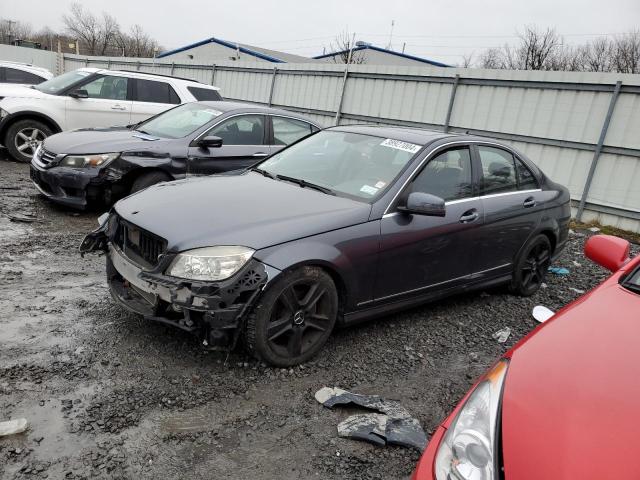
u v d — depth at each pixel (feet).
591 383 6.03
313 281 10.93
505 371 6.52
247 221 10.65
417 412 10.23
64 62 87.10
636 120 27.76
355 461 8.57
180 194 12.21
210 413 9.34
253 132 23.30
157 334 11.77
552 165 31.19
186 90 33.40
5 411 8.71
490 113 33.45
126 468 7.84
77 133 21.85
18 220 19.31
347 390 10.64
